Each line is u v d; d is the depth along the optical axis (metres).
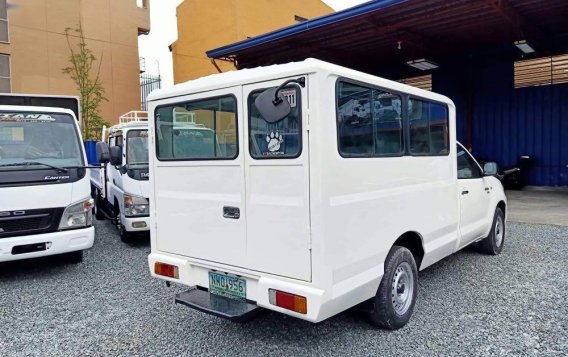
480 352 3.24
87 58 22.09
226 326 3.86
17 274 5.67
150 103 3.89
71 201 5.61
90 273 5.67
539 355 3.17
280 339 3.58
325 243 2.84
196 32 21.27
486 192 5.61
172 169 3.75
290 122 2.92
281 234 3.00
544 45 12.28
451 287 4.67
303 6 22.31
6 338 3.75
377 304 3.55
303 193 2.87
